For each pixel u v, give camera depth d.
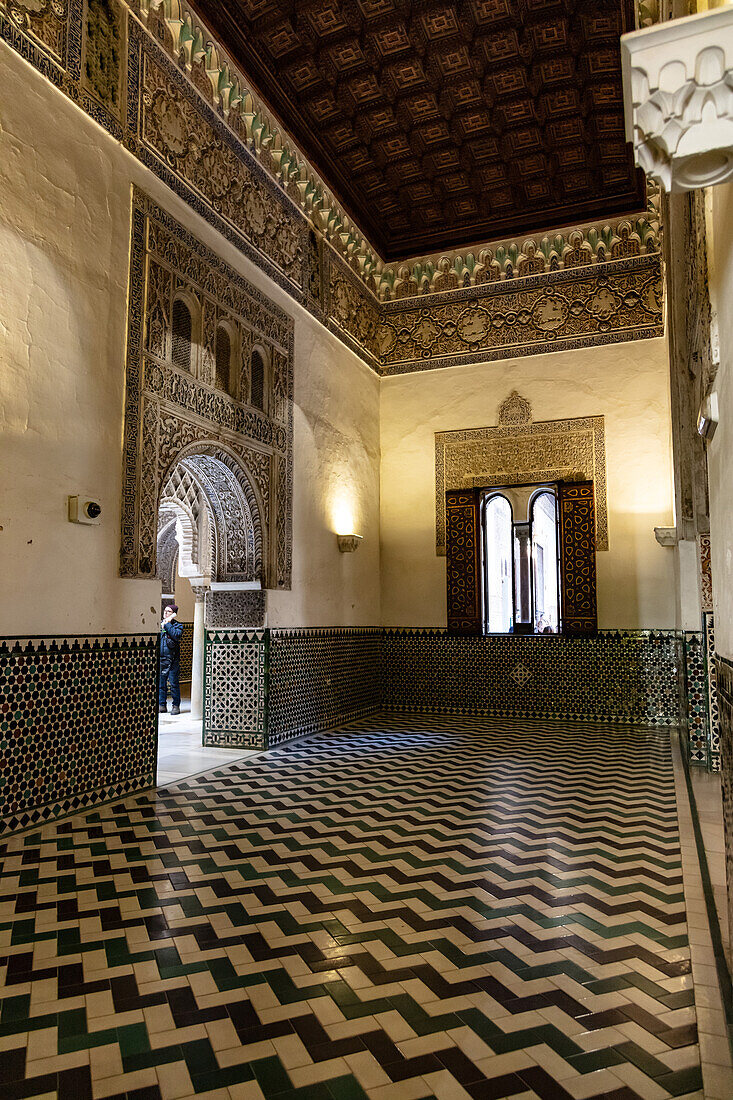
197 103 5.53
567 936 2.53
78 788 4.12
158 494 4.91
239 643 6.30
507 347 8.39
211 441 5.54
